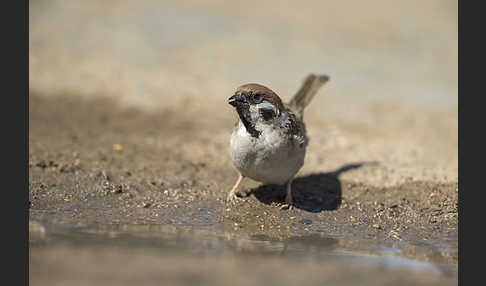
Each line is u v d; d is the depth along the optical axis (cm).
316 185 1170
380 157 1327
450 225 1012
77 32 2094
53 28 2106
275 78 1806
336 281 704
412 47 2244
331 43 2197
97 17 2288
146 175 1173
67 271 698
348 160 1306
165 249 805
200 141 1385
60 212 987
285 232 945
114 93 1633
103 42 2022
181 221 971
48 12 2283
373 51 2148
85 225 920
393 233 958
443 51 2225
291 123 977
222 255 789
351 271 751
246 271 723
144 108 1559
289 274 718
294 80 1803
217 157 1305
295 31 2297
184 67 1859
